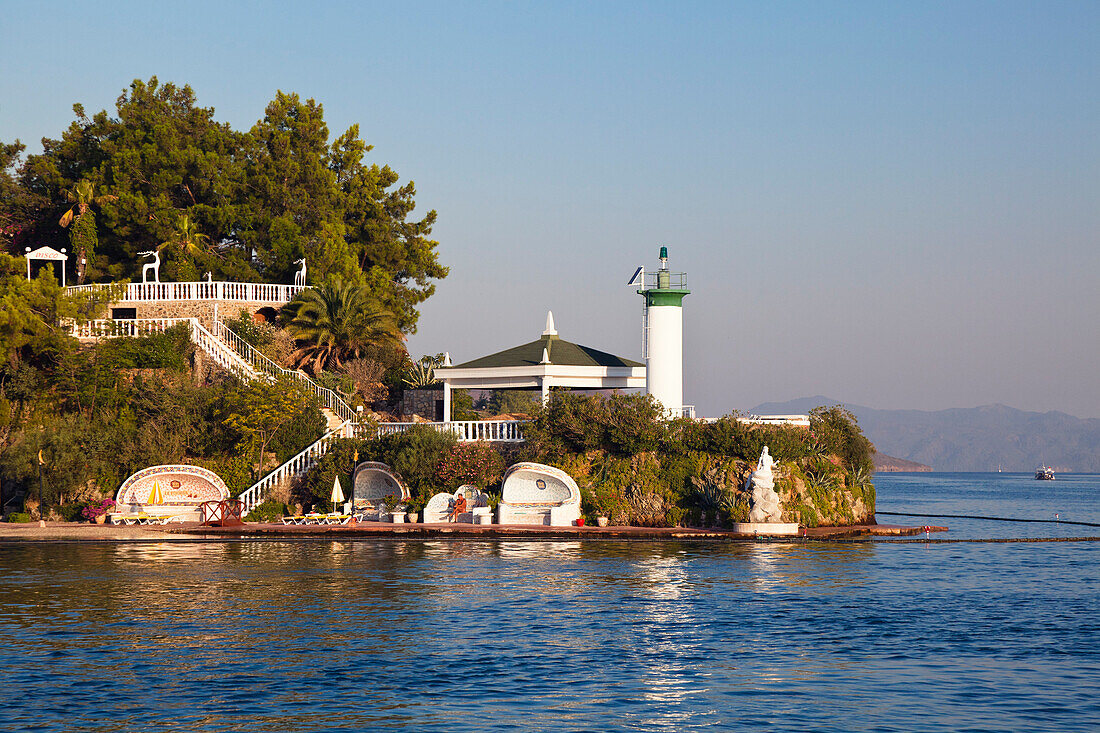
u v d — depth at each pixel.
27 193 92.50
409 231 93.94
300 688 25.14
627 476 57.19
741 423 58.00
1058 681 26.19
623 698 24.61
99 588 37.53
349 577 40.53
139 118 93.00
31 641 29.31
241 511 56.66
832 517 58.84
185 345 66.50
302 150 90.62
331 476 58.25
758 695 24.95
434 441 58.03
